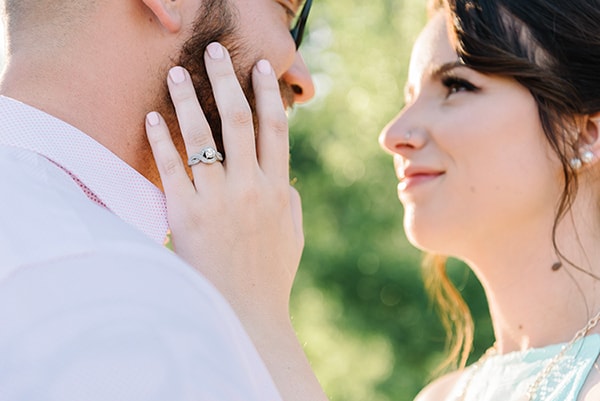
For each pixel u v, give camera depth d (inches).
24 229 50.7
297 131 298.7
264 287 64.7
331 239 284.8
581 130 77.0
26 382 47.5
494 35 77.2
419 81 83.5
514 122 77.4
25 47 61.8
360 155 283.7
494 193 77.7
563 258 76.6
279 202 66.7
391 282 277.4
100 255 50.3
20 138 56.5
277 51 70.6
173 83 64.7
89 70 61.9
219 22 67.1
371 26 285.6
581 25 76.7
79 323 48.4
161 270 51.7
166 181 63.8
